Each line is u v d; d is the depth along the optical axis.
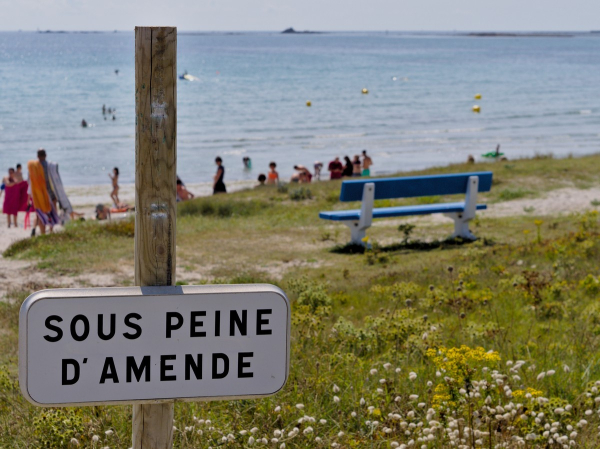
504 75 117.12
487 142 48.03
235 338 2.24
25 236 17.69
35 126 51.56
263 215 18.06
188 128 52.12
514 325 6.86
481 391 4.46
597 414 4.27
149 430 2.35
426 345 5.56
